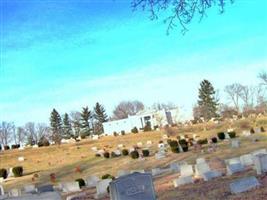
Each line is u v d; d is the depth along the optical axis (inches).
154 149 2689.5
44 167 2645.2
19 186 1955.0
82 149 3213.6
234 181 881.5
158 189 1010.7
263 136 2439.7
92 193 1232.8
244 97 5088.6
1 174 2230.6
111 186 773.3
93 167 2298.2
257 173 971.3
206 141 2456.9
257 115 4001.0
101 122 5472.4
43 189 1390.3
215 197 798.5
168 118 5305.1
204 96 4817.9
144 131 3909.9
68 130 5221.5
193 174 1185.4
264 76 4692.4
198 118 4901.6
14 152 3240.7
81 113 5418.3
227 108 5029.5
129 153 2512.3
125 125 5324.8
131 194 764.6
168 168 1598.2
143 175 778.2
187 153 2133.4
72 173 2219.5
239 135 2733.8
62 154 3083.2
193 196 845.8
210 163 1439.5
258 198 727.7
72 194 1264.8
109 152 2731.3
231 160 1221.1
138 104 6574.8
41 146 3464.6
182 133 3523.6
